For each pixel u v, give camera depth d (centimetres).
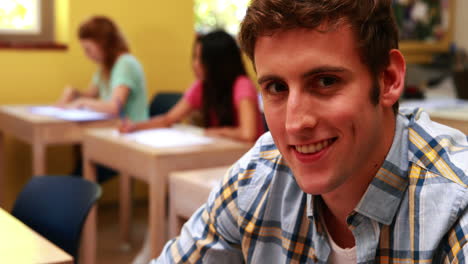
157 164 230
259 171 102
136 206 416
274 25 75
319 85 76
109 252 323
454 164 83
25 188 193
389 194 84
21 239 131
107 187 415
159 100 387
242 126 271
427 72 484
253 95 277
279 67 76
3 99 388
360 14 75
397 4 508
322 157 78
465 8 528
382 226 85
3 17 403
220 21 475
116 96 348
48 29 416
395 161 85
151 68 430
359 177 85
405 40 515
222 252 106
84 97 385
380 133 82
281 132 81
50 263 116
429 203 81
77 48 405
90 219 256
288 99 77
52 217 181
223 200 105
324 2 73
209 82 282
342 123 76
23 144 396
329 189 79
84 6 404
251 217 101
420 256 81
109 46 360
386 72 81
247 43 80
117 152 258
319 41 75
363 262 85
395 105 87
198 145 249
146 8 424
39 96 398
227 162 246
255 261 101
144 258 280
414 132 88
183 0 436
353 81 76
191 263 108
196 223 111
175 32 435
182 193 212
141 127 294
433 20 526
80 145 370
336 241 92
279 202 99
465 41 529
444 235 79
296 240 96
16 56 389
